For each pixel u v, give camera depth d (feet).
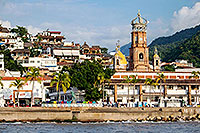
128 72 516.32
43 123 335.06
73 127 312.29
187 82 507.30
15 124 324.80
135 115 367.45
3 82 426.10
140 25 562.66
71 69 455.22
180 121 378.12
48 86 531.50
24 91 430.61
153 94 498.69
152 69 565.53
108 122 352.28
